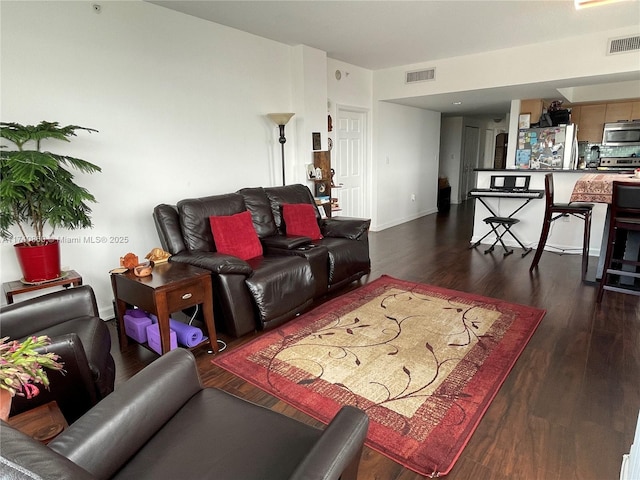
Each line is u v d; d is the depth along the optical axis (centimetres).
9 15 247
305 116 457
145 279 239
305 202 413
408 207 730
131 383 125
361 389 213
